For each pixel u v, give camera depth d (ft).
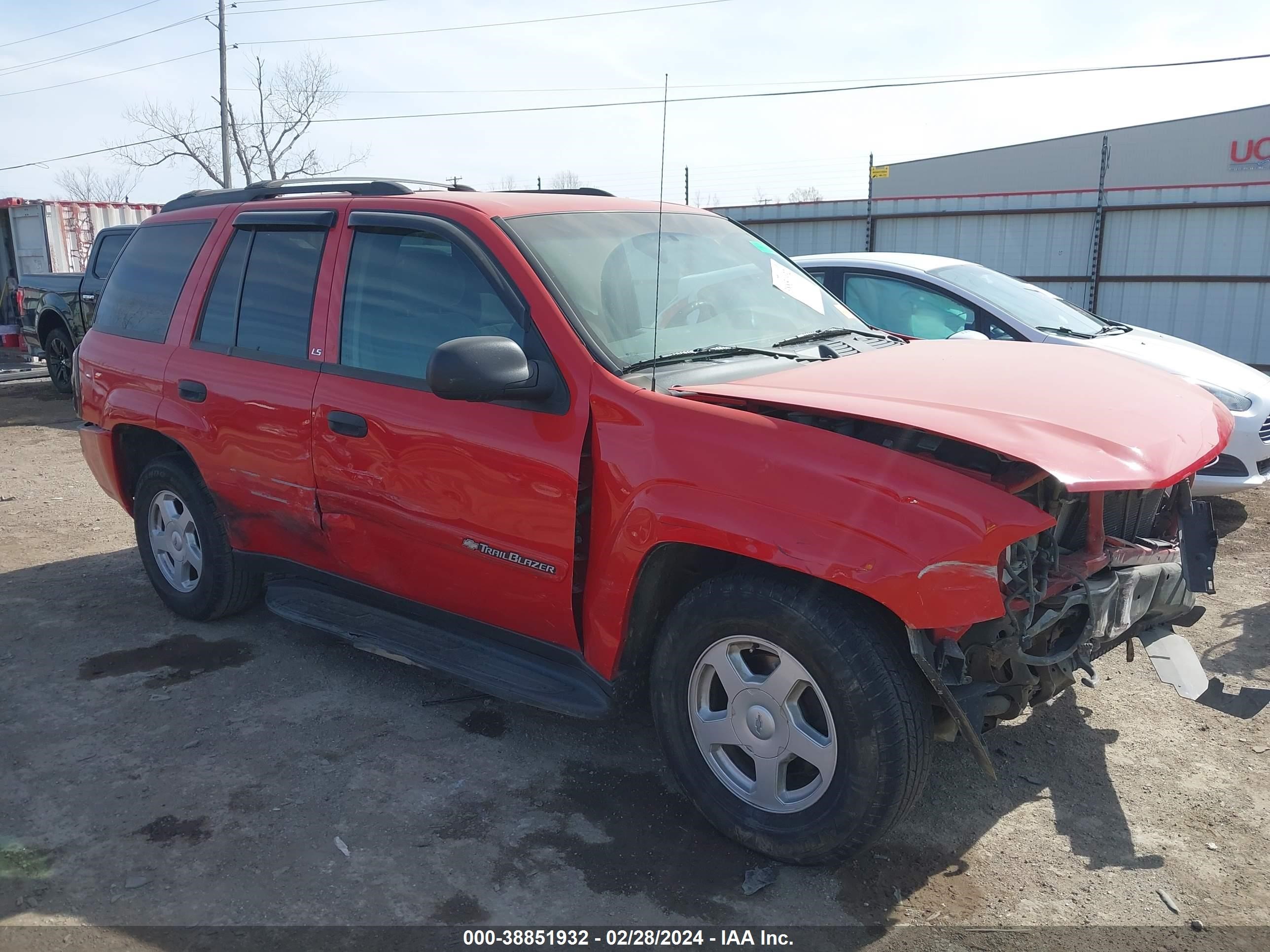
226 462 13.97
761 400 9.45
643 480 9.74
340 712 13.00
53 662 14.61
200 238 15.12
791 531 8.84
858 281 24.49
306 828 10.38
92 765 11.69
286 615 13.79
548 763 11.71
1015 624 8.71
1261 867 9.73
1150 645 11.10
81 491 25.75
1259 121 108.06
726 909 9.12
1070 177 119.34
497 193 12.96
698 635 9.73
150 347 15.31
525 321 10.75
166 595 16.12
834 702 8.90
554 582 10.59
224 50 108.06
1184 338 42.09
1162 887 9.43
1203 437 9.87
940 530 8.38
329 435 12.41
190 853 9.94
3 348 51.37
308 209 13.43
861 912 9.11
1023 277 44.55
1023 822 10.52
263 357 13.51
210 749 12.05
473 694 13.51
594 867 9.74
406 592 12.48
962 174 124.36
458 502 11.18
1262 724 12.62
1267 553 19.24
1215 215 40.45
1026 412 9.23
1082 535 9.98
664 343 11.17
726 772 9.99
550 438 10.38
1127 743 12.21
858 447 8.92
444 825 10.44
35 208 58.49
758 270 13.56
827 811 9.14
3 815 10.67
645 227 12.85
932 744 9.00
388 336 12.12
